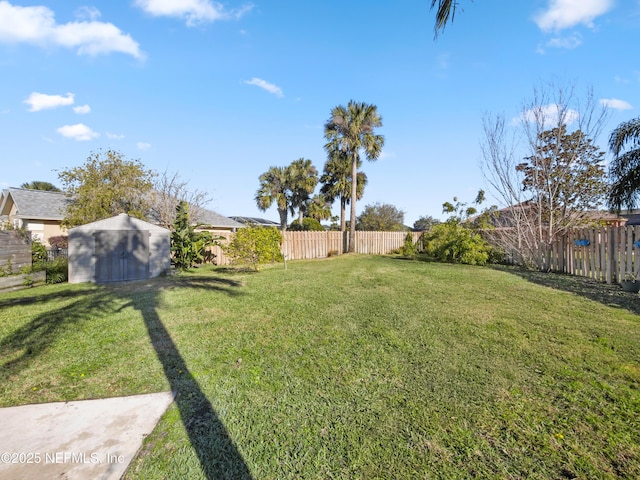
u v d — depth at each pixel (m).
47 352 3.47
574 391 2.50
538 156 10.63
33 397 2.56
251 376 2.85
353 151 18.84
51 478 1.69
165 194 16.30
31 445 1.97
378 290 6.59
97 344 3.70
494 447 1.90
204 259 13.80
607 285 6.97
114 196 14.55
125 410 2.36
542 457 1.81
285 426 2.13
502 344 3.48
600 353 3.21
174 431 2.10
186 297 6.21
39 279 8.45
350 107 18.89
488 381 2.68
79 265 9.34
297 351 3.40
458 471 1.72
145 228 10.16
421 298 5.77
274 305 5.43
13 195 15.42
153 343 3.71
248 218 32.03
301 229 24.73
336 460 1.82
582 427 2.07
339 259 14.83
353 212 18.77
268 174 26.72
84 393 2.62
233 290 6.90
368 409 2.30
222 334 4.00
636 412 2.21
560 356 3.15
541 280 7.69
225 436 2.04
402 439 1.98
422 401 2.39
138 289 7.30
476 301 5.49
